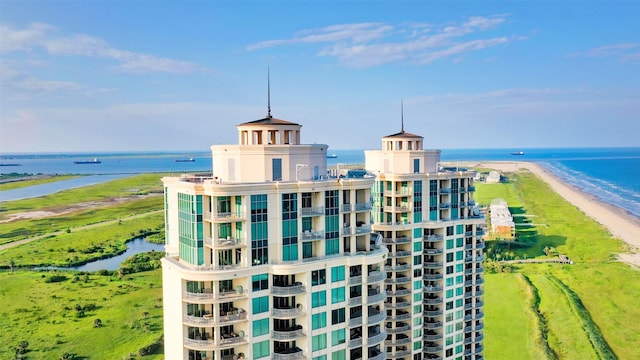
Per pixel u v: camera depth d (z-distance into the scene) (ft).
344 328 252.62
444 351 352.69
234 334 231.71
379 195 343.05
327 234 247.50
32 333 445.78
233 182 238.48
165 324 246.47
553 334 428.97
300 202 238.27
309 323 239.91
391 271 339.16
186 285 227.20
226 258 230.07
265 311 234.17
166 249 255.09
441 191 352.08
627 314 483.92
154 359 393.70
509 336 423.64
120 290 563.48
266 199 231.09
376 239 278.26
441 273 350.02
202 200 225.76
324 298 244.63
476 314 370.32
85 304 516.73
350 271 254.47
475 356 371.97
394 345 339.98
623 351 407.03
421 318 348.79
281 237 235.20
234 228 230.07
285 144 251.39
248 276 228.02
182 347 229.45
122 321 472.85
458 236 356.79
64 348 415.85
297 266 233.76
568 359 385.50
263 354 235.20
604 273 604.49
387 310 340.59
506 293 528.22
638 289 549.54
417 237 344.69
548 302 501.15
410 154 345.51
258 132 252.62
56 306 511.81
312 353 242.17
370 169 368.68
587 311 490.49
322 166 258.16
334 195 248.93
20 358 393.09
